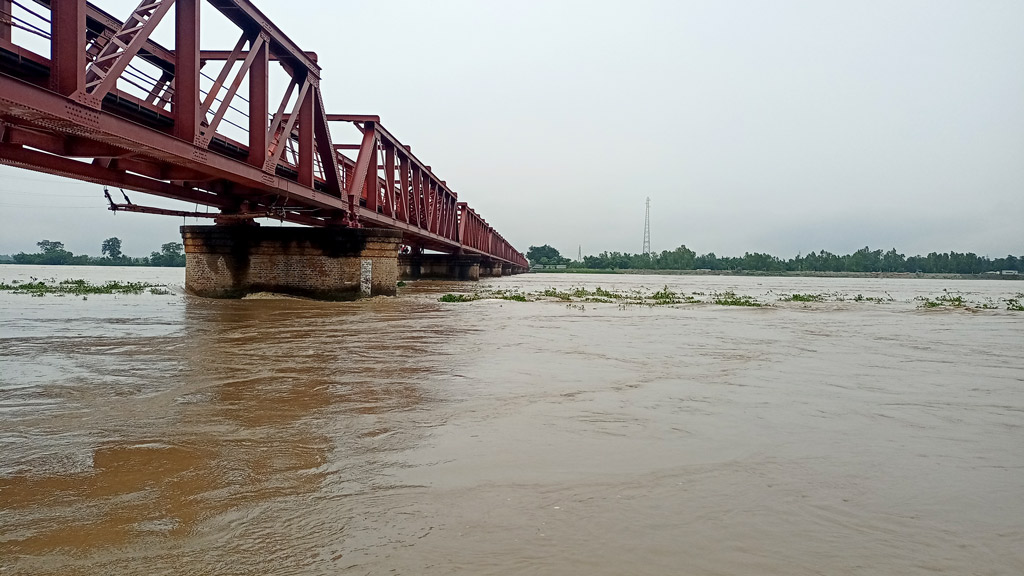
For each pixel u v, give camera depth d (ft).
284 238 86.53
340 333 47.39
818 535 12.46
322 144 82.64
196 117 47.73
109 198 71.56
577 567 10.91
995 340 51.08
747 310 87.40
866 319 73.51
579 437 19.49
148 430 19.81
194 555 11.33
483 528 12.55
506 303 91.25
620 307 88.28
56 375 29.01
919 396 26.96
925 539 12.36
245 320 56.24
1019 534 12.67
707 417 22.44
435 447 18.21
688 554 11.49
